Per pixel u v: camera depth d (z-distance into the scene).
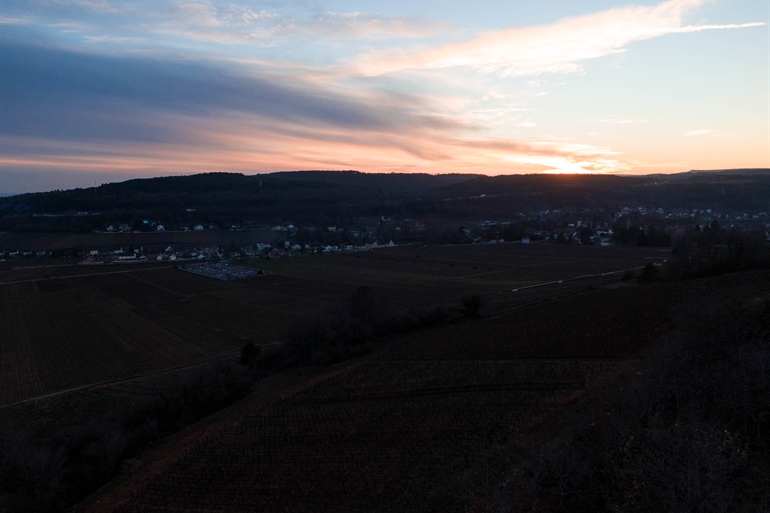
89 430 38.31
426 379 43.53
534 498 22.12
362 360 53.22
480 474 26.58
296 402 41.78
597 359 41.88
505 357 46.50
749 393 22.75
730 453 18.91
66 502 32.34
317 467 30.89
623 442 22.45
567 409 32.50
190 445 36.47
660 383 25.70
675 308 50.19
